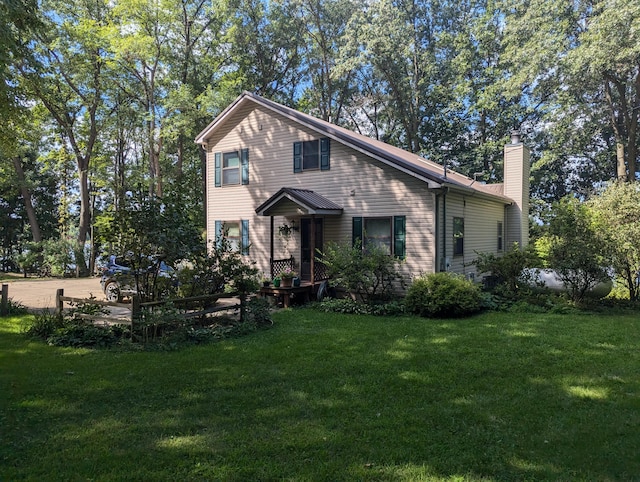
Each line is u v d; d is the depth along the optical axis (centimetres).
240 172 1509
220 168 1562
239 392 476
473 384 501
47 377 528
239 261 891
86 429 384
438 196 1148
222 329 775
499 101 2720
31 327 771
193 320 827
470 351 650
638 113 2275
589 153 2786
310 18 2986
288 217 1392
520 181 1759
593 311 987
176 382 509
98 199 3600
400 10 2786
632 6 1541
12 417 409
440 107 2948
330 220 1304
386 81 3020
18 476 305
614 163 2683
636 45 1564
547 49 2014
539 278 1165
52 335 727
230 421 399
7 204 3284
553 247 1051
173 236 786
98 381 513
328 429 381
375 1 2694
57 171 3108
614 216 1082
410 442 354
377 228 1227
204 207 2689
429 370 555
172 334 714
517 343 698
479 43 2769
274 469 313
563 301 1043
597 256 977
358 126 3444
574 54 1859
